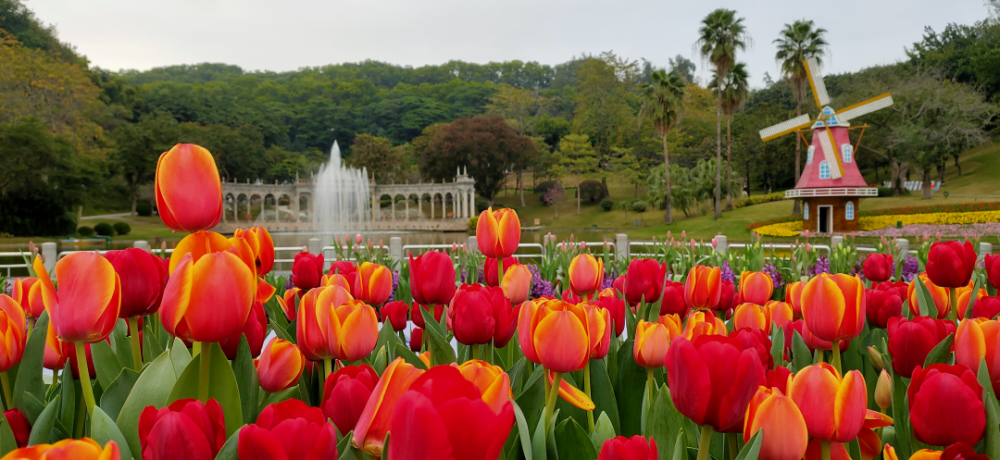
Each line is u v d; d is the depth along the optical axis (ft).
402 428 2.41
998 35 199.00
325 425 3.26
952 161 210.18
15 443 4.05
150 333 6.07
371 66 522.88
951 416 4.28
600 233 178.70
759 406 3.88
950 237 104.06
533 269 27.35
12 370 5.46
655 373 6.76
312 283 10.32
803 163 216.33
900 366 6.12
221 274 4.06
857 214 129.29
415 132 357.61
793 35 148.36
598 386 6.37
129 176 228.84
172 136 226.17
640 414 6.63
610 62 312.50
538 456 4.63
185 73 526.57
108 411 4.84
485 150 227.40
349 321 5.37
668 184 172.86
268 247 7.68
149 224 213.05
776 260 32.81
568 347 4.68
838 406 4.04
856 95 181.37
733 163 220.84
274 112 332.19
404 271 24.23
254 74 523.29
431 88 417.69
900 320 6.55
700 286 8.39
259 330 6.42
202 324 4.06
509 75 507.71
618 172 223.10
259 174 263.49
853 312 5.57
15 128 138.21
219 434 3.71
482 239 9.14
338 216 226.17
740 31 154.81
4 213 147.13
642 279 9.09
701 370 3.84
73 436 5.09
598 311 5.60
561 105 347.77
